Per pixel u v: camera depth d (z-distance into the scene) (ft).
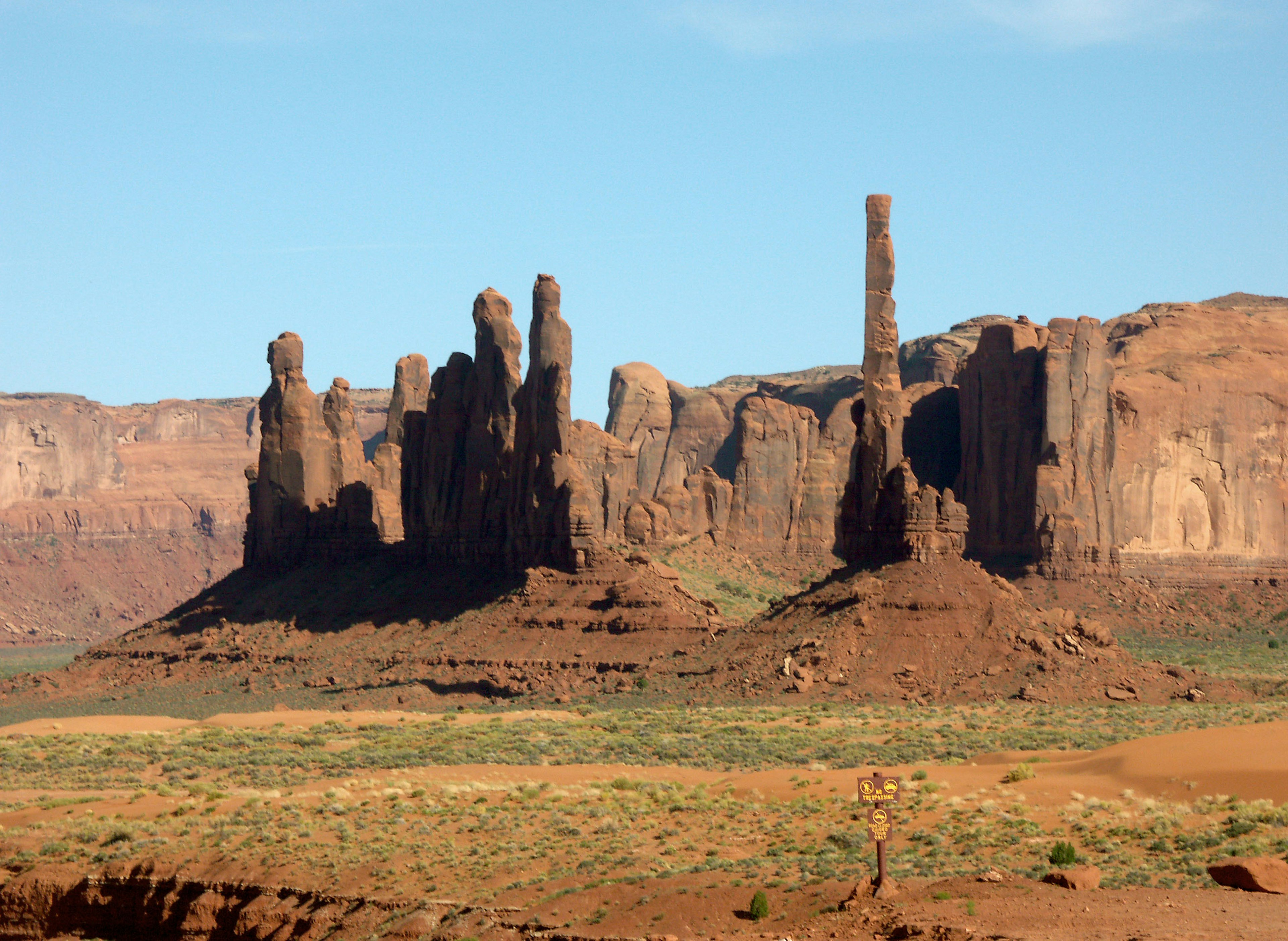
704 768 493.77
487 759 526.57
